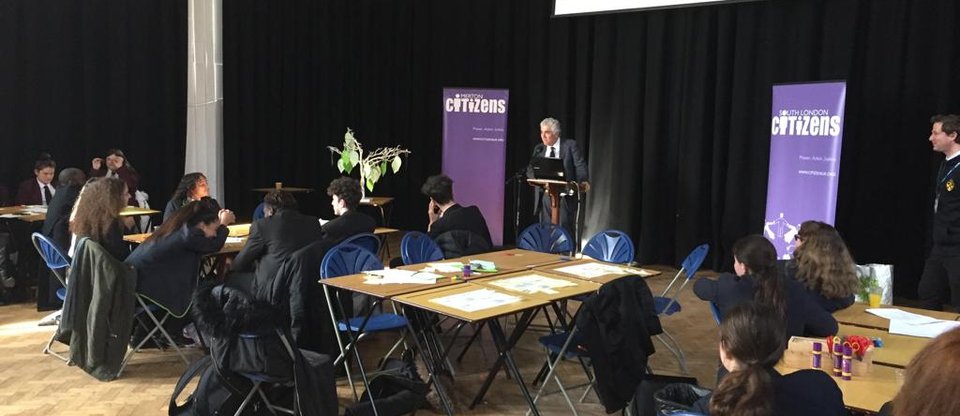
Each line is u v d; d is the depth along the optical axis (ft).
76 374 13.05
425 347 13.50
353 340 11.32
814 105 18.67
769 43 22.34
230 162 26.86
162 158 25.09
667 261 25.44
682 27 24.17
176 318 13.91
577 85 26.76
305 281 11.75
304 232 13.34
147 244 12.96
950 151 14.48
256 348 9.06
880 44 20.49
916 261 20.31
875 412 6.47
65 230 16.72
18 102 21.89
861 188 21.13
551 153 21.13
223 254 16.40
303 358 9.18
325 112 29.48
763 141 22.72
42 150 22.40
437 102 30.04
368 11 30.25
